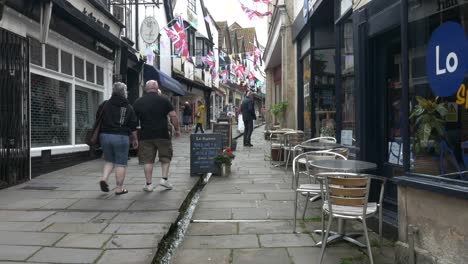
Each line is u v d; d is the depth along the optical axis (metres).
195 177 9.00
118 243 4.73
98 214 5.92
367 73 5.85
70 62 10.55
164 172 7.57
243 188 7.85
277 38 15.98
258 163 11.20
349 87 7.02
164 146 7.48
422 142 4.16
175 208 6.29
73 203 6.54
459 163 3.86
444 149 4.01
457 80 3.90
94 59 12.14
